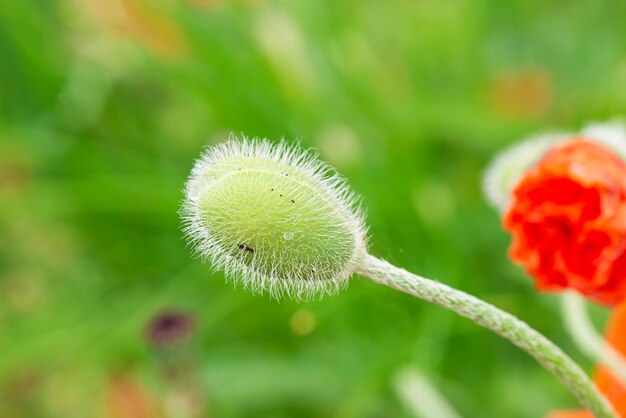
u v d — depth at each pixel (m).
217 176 0.28
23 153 0.56
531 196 0.31
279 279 0.28
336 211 0.28
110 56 0.57
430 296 0.27
